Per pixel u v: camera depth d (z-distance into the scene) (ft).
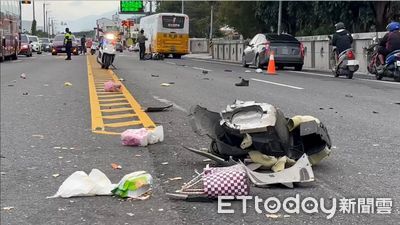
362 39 74.49
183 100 37.65
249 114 17.43
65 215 14.20
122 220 13.71
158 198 15.30
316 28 111.55
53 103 36.27
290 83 52.49
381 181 16.81
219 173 15.23
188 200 14.96
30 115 31.01
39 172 18.51
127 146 22.30
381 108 33.55
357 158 19.80
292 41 79.00
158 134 22.82
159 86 48.39
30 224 13.65
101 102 36.52
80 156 20.68
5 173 18.42
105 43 76.13
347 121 28.30
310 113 31.22
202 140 23.21
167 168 18.49
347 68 60.08
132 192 15.42
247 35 145.07
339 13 97.81
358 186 16.28
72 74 64.44
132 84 50.52
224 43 148.46
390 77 57.47
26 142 23.41
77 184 15.81
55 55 150.71
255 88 46.70
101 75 62.54
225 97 39.42
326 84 51.44
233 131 17.11
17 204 15.19
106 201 15.23
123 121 28.60
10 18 107.34
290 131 18.03
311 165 18.25
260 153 17.15
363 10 94.99
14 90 44.93
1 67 80.79
